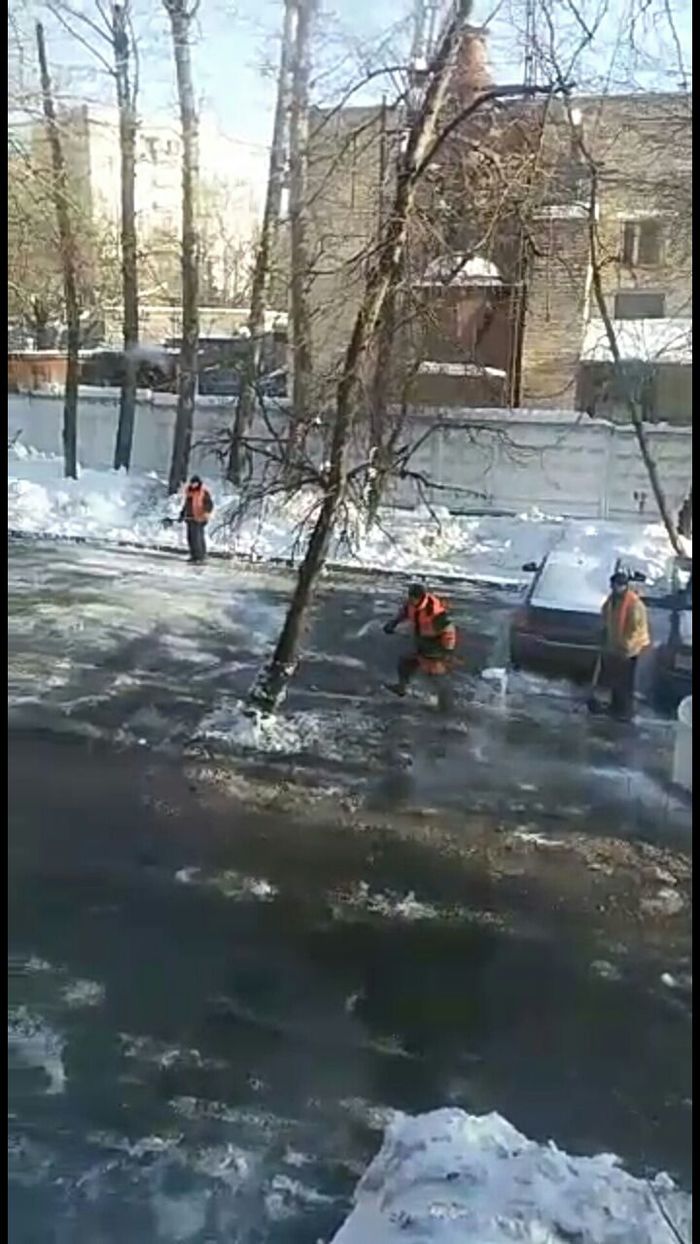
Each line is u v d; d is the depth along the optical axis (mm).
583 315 19875
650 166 17938
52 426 21438
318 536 9805
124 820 7688
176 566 15195
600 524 15203
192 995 5816
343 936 6383
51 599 13320
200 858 7207
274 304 19516
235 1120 4957
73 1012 5645
